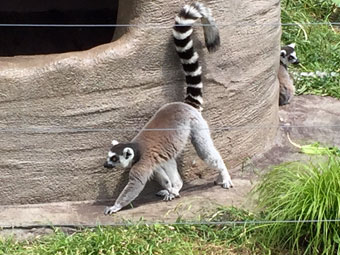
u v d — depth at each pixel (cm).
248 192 496
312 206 461
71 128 481
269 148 541
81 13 584
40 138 479
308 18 671
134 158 478
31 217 477
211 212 480
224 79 507
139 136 483
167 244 463
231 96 512
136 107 488
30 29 566
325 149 533
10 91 470
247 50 514
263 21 521
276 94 550
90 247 460
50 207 485
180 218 476
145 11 479
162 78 489
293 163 486
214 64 502
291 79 592
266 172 505
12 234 471
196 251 464
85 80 477
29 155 480
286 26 653
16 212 480
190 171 506
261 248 466
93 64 476
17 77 470
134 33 480
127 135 490
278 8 537
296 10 670
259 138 534
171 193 492
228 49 505
